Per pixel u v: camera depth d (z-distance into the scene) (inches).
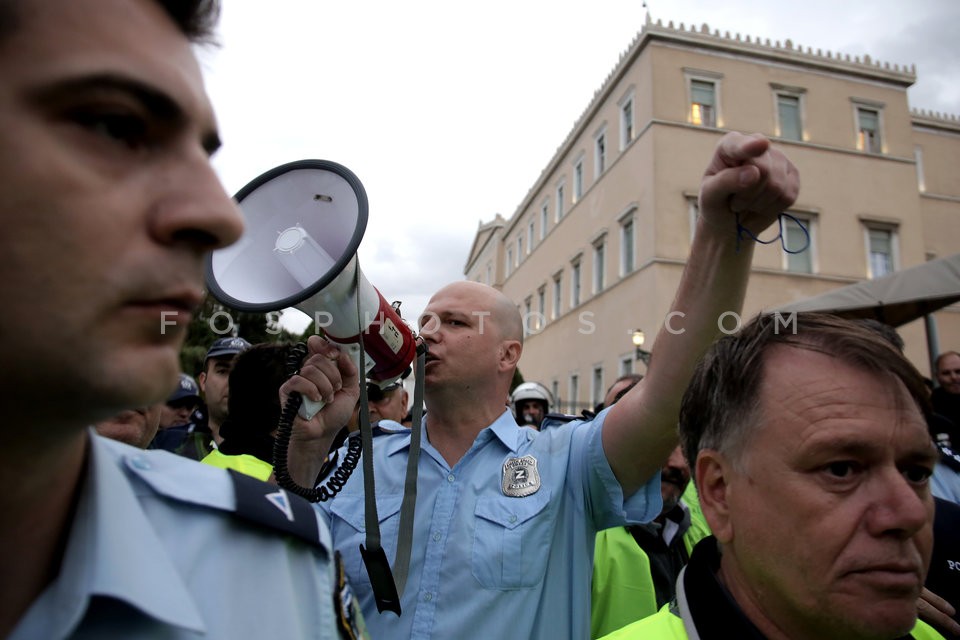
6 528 22.4
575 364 773.3
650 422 60.8
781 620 37.5
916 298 254.1
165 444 144.2
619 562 86.6
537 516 67.0
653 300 576.7
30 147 17.8
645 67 631.2
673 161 602.9
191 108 21.1
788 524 36.3
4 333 17.5
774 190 47.0
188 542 27.6
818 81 656.4
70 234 18.0
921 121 777.6
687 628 40.5
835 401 36.1
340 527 72.2
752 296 584.7
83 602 22.4
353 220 49.9
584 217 772.6
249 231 51.7
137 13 20.5
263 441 80.8
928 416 38.4
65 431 20.3
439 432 78.5
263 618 27.8
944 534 69.5
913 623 34.0
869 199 638.5
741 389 40.0
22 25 18.1
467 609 62.9
